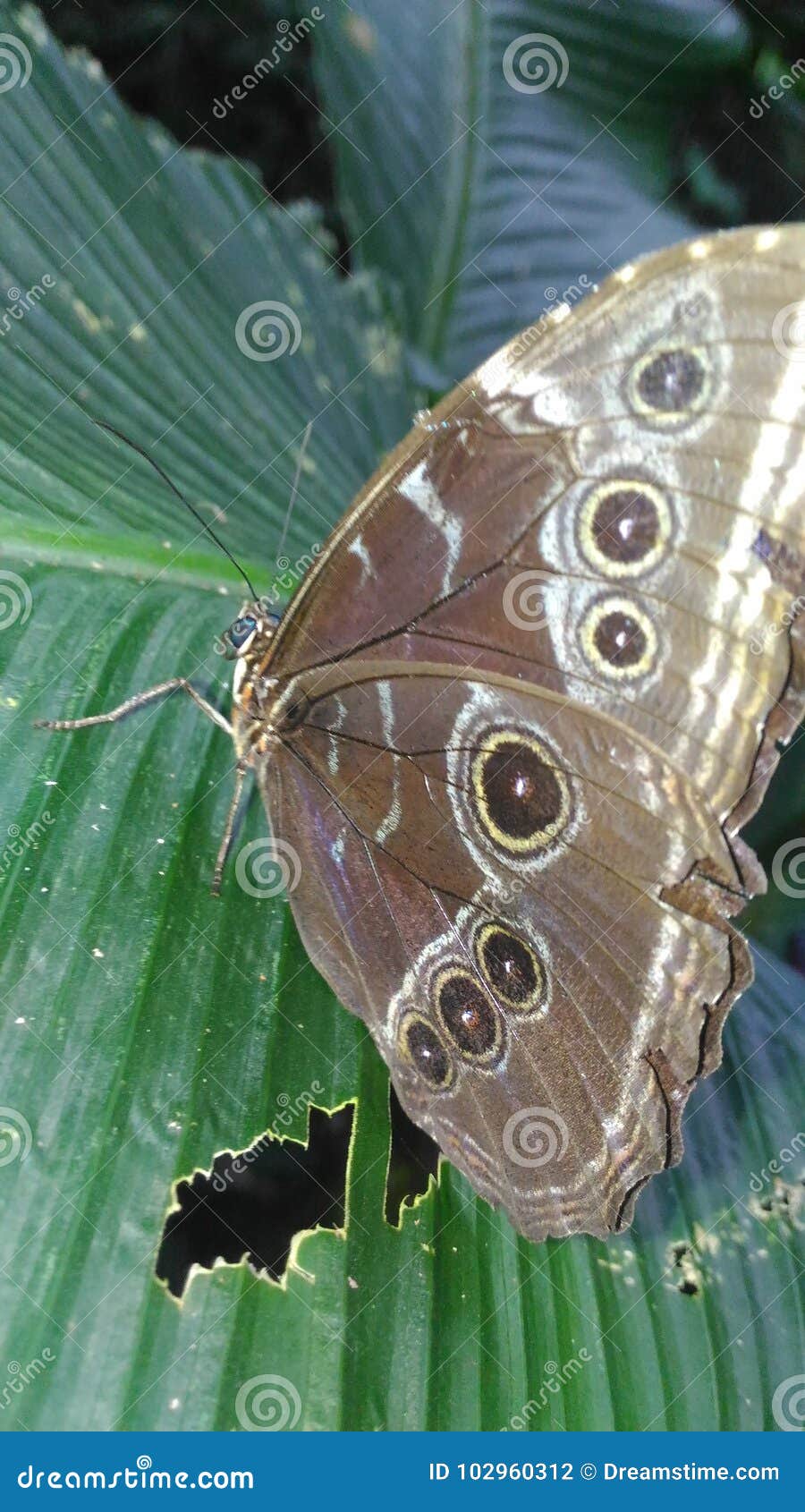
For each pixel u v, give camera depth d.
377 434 0.23
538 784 0.17
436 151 0.25
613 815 0.16
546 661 0.16
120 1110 0.17
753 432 0.15
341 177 0.25
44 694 0.18
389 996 0.17
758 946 0.21
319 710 0.17
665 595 0.16
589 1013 0.17
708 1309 0.17
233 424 0.21
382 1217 0.17
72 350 0.20
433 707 0.17
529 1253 0.17
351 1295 0.17
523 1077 0.17
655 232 0.26
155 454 0.20
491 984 0.17
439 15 0.25
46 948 0.17
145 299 0.21
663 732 0.16
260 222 0.23
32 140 0.20
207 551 0.20
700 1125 0.19
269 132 0.31
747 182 0.26
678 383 0.15
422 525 0.16
